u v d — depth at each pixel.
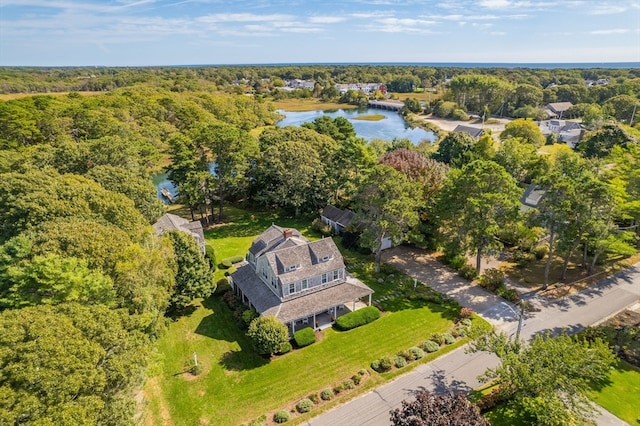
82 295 27.86
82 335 21.92
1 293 30.44
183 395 31.97
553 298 44.94
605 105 135.00
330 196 71.88
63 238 32.66
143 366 24.84
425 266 53.69
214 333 40.00
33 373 18.55
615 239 45.59
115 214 42.03
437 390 32.06
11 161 60.91
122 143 64.81
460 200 48.75
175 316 42.84
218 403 31.17
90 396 20.02
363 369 34.47
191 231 53.59
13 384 18.53
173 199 84.06
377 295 46.62
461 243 48.94
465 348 37.19
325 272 41.69
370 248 52.06
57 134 85.94
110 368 21.92
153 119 109.25
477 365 34.88
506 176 46.56
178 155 66.50
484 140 85.75
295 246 41.88
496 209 47.25
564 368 26.70
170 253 39.62
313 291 41.53
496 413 29.64
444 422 21.67
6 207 42.47
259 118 158.88
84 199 42.62
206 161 71.12
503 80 199.62
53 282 27.41
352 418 29.61
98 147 61.94
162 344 38.16
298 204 68.00
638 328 37.53
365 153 69.00
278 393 32.16
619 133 83.25
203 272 42.94
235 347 37.84
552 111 162.38
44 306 23.09
